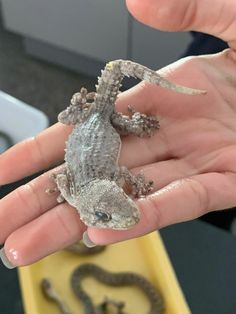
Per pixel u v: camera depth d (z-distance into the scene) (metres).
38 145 0.18
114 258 0.23
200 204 0.15
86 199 0.15
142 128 0.18
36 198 0.17
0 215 0.16
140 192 0.17
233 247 0.22
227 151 0.17
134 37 0.37
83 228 0.15
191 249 0.22
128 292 0.22
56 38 0.41
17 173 0.18
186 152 0.18
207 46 0.26
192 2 0.16
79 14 0.38
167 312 0.21
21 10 0.41
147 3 0.16
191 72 0.19
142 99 0.19
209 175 0.16
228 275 0.22
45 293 0.22
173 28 0.17
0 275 0.21
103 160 0.17
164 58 0.37
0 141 0.28
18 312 0.21
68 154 0.18
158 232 0.23
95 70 0.43
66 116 0.19
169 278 0.21
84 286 0.22
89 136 0.18
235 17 0.17
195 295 0.21
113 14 0.37
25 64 0.44
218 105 0.18
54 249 0.15
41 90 0.42
